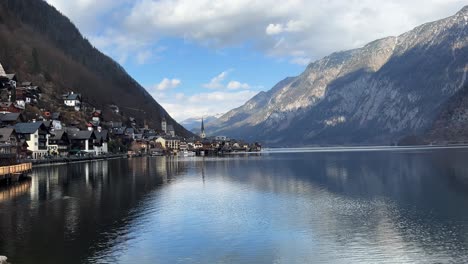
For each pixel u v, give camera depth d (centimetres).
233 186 8531
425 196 6825
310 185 8531
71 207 5959
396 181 8950
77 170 12850
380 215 5372
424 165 13038
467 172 10444
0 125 16750
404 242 4147
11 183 8906
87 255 3719
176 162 18688
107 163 17425
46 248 3903
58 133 19512
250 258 3694
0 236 4300
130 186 8550
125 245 4031
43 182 9194
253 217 5312
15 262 3512
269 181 9431
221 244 4094
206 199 6762
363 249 3944
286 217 5306
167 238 4294
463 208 5728
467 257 3684
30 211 5647
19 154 15050
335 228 4712
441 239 4228
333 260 3650
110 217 5284
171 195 7231
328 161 17250
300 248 3978
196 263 3559
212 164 16900
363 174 10656
